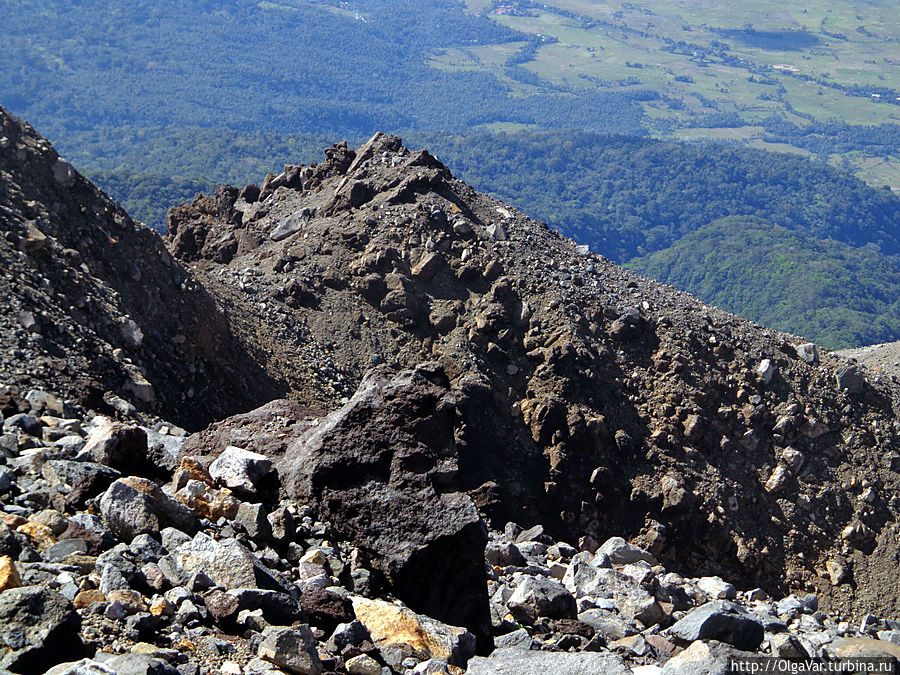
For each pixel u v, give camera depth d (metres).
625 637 11.62
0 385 14.48
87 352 20.23
